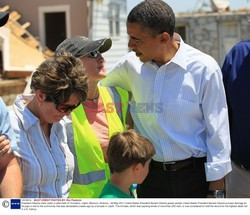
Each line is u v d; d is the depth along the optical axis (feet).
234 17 84.74
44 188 10.99
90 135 12.52
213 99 12.94
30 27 67.26
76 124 12.46
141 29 12.39
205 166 13.23
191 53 13.04
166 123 13.20
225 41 85.71
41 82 10.32
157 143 13.42
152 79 13.26
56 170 11.10
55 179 11.15
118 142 11.48
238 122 14.30
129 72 13.76
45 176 10.93
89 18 62.59
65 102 10.41
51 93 10.27
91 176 12.57
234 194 15.23
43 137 11.13
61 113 10.64
